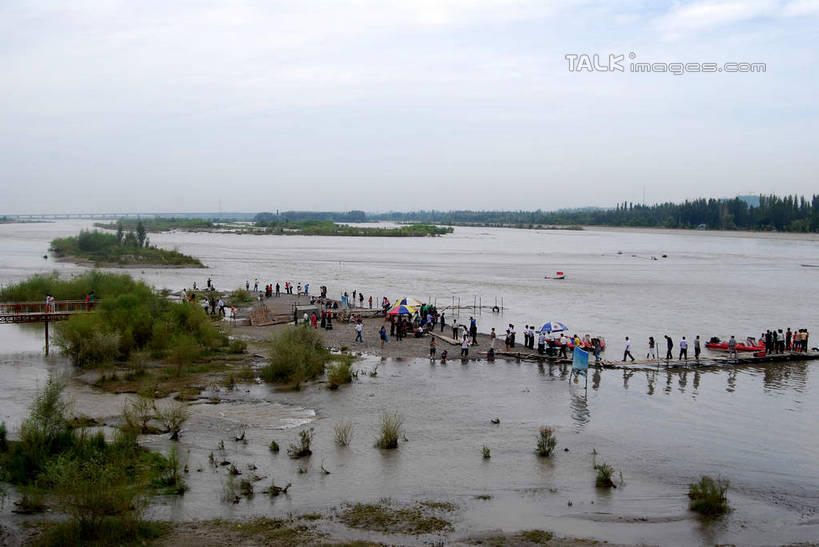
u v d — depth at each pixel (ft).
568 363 140.36
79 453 73.31
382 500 68.18
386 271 372.17
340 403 106.22
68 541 55.57
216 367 129.70
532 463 80.48
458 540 59.62
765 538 61.26
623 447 87.30
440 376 127.44
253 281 315.17
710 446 88.22
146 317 143.02
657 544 59.67
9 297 210.18
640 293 275.39
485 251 584.40
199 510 64.23
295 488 70.74
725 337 175.83
